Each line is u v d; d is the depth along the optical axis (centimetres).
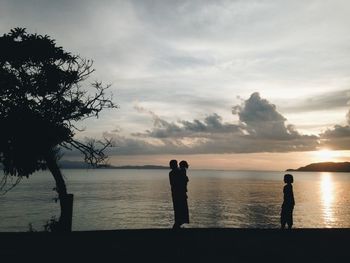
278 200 12588
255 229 1183
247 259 775
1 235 1074
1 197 11925
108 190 17100
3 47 1340
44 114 1374
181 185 1063
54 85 1389
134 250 855
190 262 744
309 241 988
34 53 1374
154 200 12100
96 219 7300
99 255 803
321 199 13775
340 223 7244
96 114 1455
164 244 928
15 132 1318
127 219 7394
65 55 1455
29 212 7869
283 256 806
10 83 1334
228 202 11569
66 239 1002
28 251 845
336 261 767
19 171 1379
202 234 1080
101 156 1498
